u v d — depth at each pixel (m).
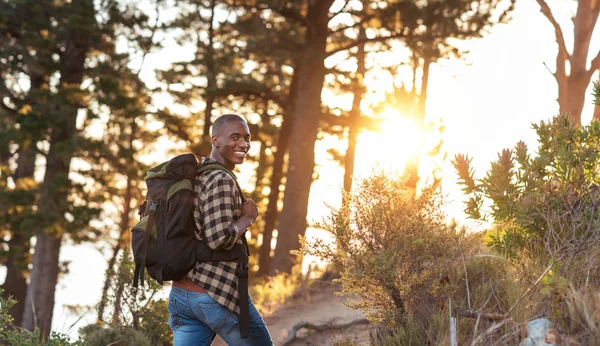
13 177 26.38
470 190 4.98
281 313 8.55
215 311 3.55
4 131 21.39
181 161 3.62
